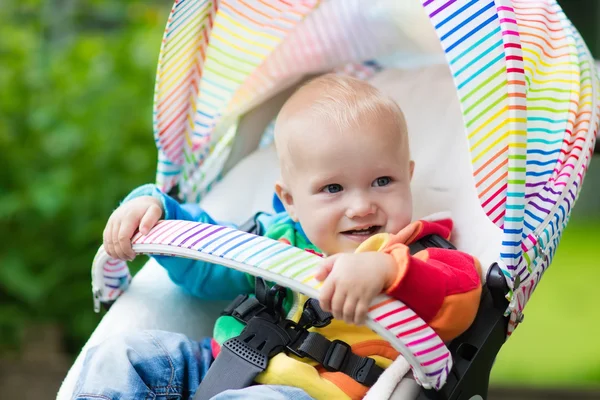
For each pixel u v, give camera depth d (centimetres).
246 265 138
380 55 217
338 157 162
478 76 139
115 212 168
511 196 138
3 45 355
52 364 321
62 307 328
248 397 141
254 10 186
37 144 337
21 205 320
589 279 455
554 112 163
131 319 175
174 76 183
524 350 369
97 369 153
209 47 188
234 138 214
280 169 190
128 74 355
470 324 146
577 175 157
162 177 194
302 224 169
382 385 137
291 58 205
